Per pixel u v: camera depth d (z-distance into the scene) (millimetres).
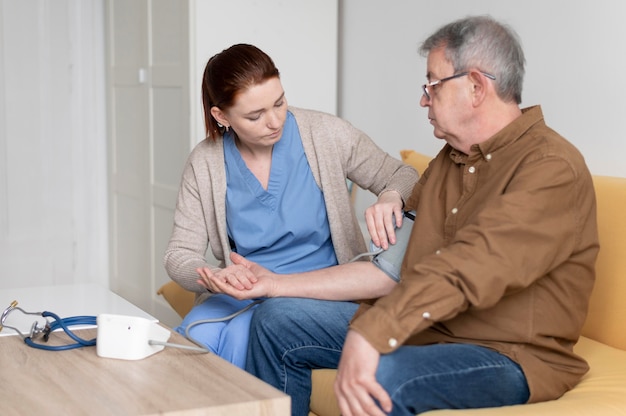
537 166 1704
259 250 2416
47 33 4430
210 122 2383
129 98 4195
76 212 4578
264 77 2191
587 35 2639
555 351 1782
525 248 1643
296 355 2021
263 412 1439
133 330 1652
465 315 1767
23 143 4441
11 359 1660
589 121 2652
